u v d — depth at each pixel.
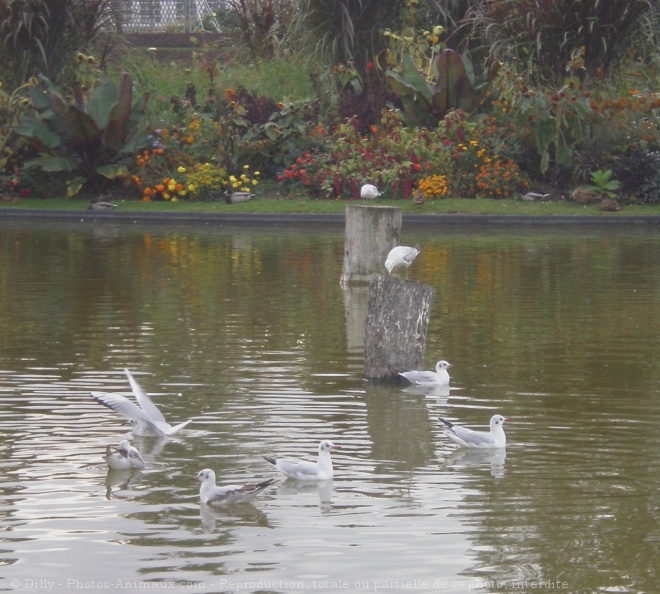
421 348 11.02
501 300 15.25
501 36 29.66
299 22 31.84
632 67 30.23
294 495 7.66
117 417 9.53
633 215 25.89
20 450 8.62
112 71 32.56
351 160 28.12
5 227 25.20
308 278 17.42
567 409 9.77
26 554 6.67
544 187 28.11
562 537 6.87
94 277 17.38
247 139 29.09
